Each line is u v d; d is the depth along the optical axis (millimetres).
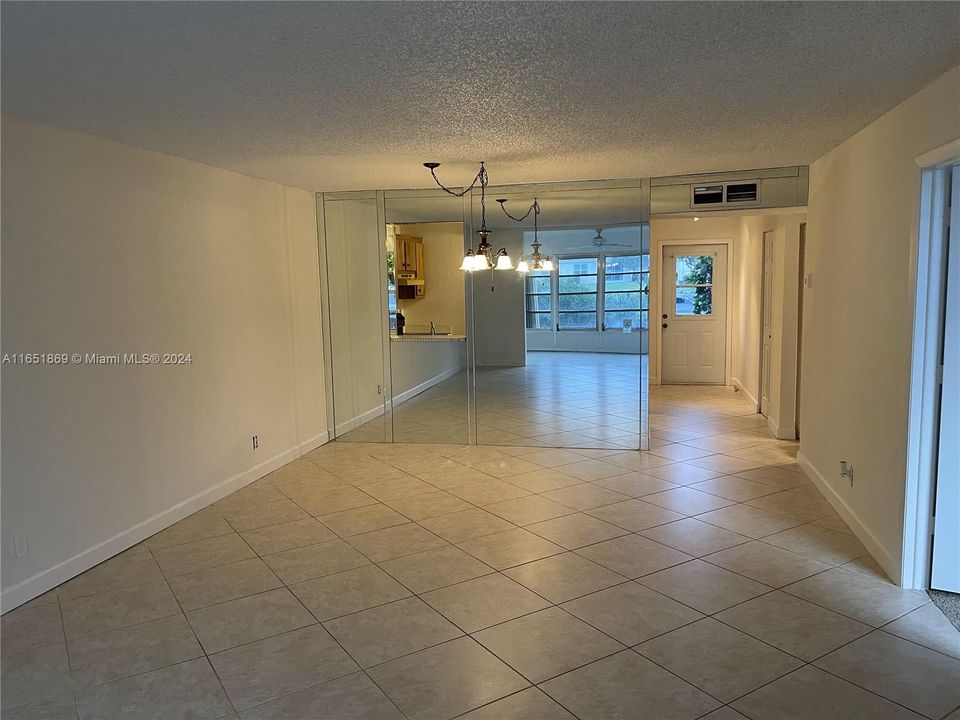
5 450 2986
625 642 2682
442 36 2260
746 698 2305
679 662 2533
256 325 5078
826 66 2633
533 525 4012
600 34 2271
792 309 5949
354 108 3148
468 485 4852
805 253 5074
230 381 4734
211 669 2537
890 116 3287
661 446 5898
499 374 6234
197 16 2045
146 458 3887
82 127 3326
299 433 5773
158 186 3988
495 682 2426
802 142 4090
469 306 6195
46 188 3195
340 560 3547
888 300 3293
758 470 5117
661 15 2123
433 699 2332
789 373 6027
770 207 5141
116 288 3645
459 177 5246
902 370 3107
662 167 4945
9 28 2119
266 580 3316
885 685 2367
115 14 2020
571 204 5723
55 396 3246
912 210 3002
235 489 4789
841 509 4059
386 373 6289
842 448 4051
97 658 2623
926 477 3041
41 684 2451
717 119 3488
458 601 3061
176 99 2936
